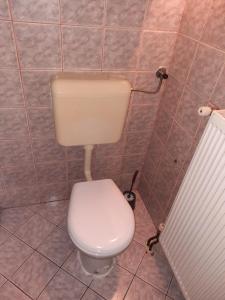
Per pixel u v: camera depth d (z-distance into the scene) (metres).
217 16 0.91
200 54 1.03
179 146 1.27
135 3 1.06
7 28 0.99
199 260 0.99
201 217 0.95
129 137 1.57
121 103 1.20
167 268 1.41
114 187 1.32
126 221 1.13
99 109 1.19
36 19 1.00
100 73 1.24
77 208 1.17
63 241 1.50
